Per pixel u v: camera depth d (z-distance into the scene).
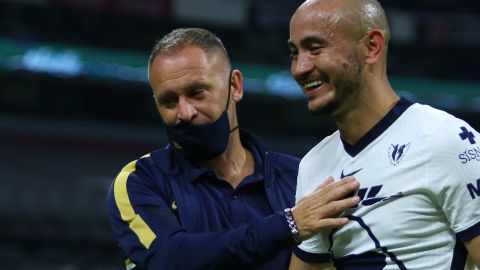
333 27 3.90
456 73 28.98
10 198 24.20
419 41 28.88
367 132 4.05
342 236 4.06
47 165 27.05
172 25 27.62
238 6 27.83
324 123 29.62
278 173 5.18
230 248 4.25
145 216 4.72
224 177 5.02
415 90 28.59
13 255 18.95
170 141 4.87
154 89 4.77
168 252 4.45
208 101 4.68
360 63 3.95
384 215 3.90
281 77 27.95
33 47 26.05
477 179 3.79
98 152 27.88
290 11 28.39
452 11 29.25
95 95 28.34
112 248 21.95
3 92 27.23
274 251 4.18
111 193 4.97
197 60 4.67
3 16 25.89
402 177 3.88
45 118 27.72
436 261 3.85
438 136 3.85
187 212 4.79
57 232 22.03
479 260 3.78
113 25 27.12
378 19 4.00
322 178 4.28
